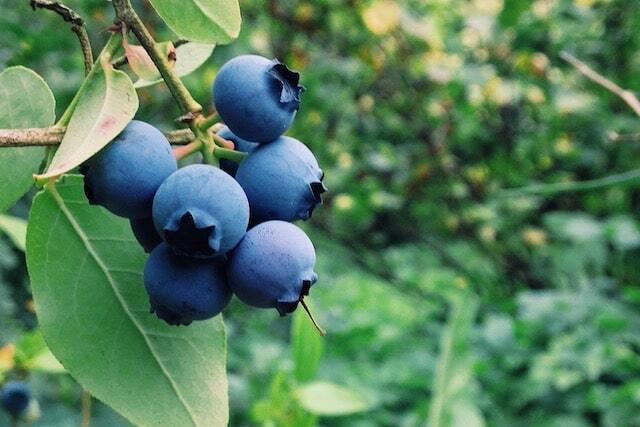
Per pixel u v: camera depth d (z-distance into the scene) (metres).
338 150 1.17
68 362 0.23
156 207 0.21
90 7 0.68
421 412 0.77
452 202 1.18
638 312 0.90
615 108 1.04
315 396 0.36
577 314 0.89
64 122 0.22
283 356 0.89
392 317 1.07
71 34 0.66
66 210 0.24
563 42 0.94
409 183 1.17
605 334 0.83
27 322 0.49
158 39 0.59
